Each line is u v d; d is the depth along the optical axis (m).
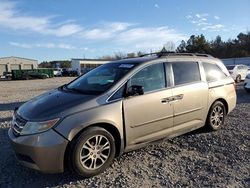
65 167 4.36
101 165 4.41
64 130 4.07
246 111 8.76
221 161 4.88
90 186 4.09
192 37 85.69
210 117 6.30
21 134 4.16
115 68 5.29
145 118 4.90
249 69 23.55
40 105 4.50
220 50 82.56
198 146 5.61
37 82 36.31
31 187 4.11
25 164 4.20
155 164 4.79
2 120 8.30
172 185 4.06
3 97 15.51
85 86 5.10
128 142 4.74
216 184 4.06
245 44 82.56
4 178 4.39
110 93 4.61
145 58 5.48
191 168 4.62
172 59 5.64
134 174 4.43
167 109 5.22
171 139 6.00
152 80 5.17
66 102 4.43
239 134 6.27
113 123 4.48
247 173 4.40
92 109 4.34
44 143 3.98
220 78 6.57
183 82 5.65
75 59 71.62
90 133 4.25
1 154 5.36
